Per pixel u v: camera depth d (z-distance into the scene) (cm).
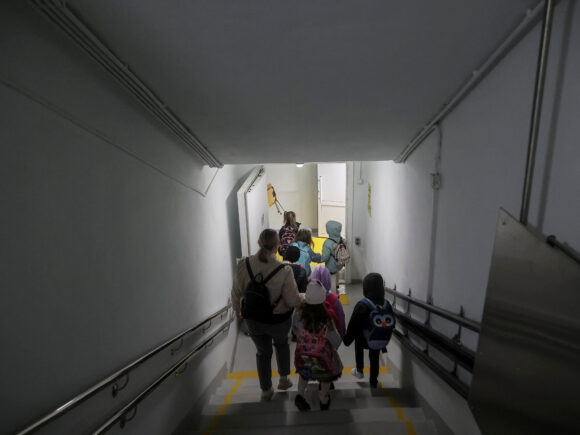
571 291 78
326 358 221
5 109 89
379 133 239
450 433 192
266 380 258
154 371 183
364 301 253
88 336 125
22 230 94
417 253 260
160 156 198
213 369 308
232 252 423
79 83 120
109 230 141
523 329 97
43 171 102
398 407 251
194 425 234
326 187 754
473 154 163
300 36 121
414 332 248
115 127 145
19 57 93
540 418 89
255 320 229
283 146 269
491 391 114
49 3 93
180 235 233
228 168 403
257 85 161
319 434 210
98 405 131
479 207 158
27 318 95
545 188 106
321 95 174
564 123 97
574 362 76
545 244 89
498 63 137
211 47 128
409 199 282
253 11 107
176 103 182
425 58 139
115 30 116
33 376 97
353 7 107
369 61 140
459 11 110
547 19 95
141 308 170
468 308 173
